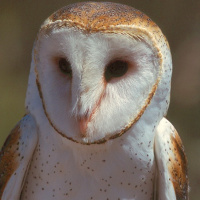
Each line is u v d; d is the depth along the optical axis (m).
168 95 2.29
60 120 2.26
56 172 2.29
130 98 2.26
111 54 2.24
